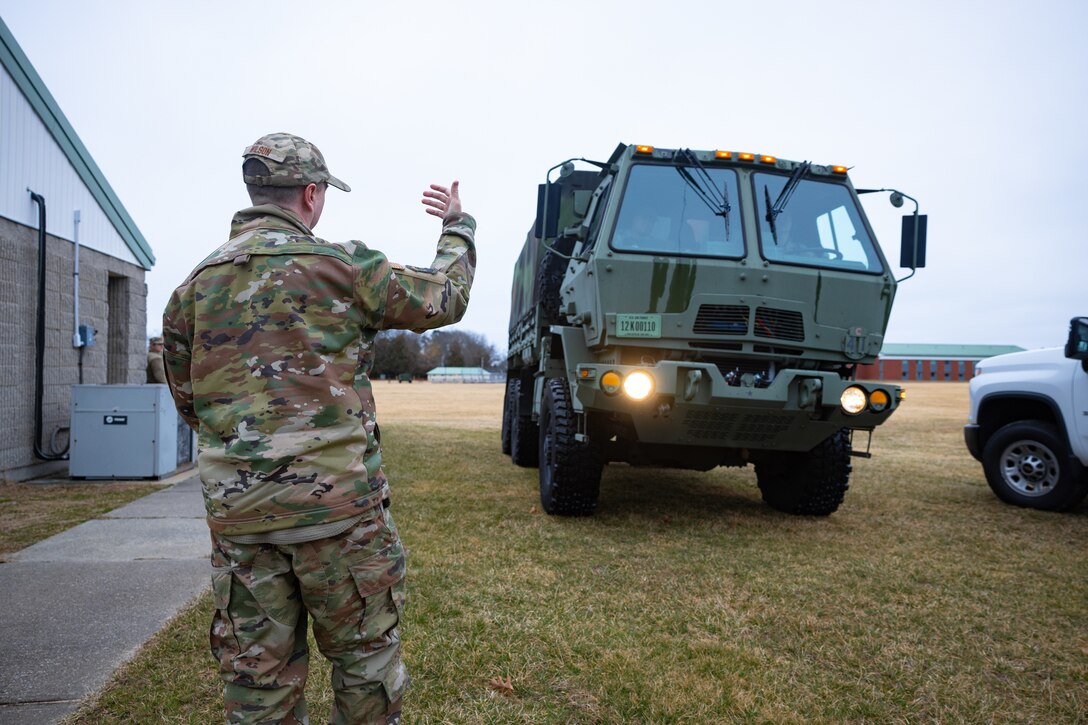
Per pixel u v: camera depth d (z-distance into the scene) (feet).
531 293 25.93
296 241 5.64
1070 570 15.11
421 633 10.79
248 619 5.45
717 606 12.41
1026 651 10.82
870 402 16.06
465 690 9.07
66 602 11.97
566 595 12.72
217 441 5.46
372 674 5.80
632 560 15.08
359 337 5.84
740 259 16.80
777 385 15.72
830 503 19.57
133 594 12.40
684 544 16.53
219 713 8.37
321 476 5.43
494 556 15.17
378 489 5.87
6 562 14.38
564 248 22.75
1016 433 22.52
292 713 5.73
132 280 33.96
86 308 29.14
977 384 24.35
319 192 6.26
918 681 9.71
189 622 11.08
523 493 22.99
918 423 64.59
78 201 28.50
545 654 10.16
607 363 17.76
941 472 30.78
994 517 20.65
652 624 11.50
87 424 24.76
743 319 16.42
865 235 17.69
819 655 10.52
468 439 42.34
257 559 5.42
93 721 8.16
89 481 24.75
